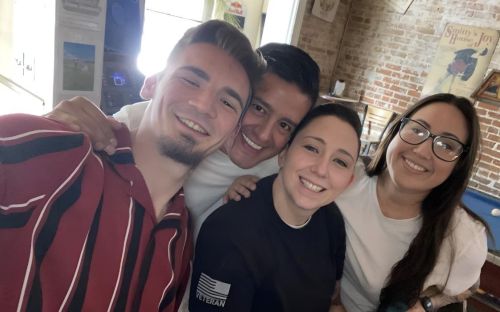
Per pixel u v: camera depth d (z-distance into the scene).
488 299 2.06
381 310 1.26
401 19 4.48
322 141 0.97
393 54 4.59
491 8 3.87
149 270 0.78
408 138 1.20
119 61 2.18
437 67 4.26
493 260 2.00
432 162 1.15
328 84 5.13
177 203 0.88
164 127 0.75
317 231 1.12
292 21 3.78
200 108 0.73
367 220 1.28
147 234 0.77
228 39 0.75
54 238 0.65
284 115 1.07
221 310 0.96
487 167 3.96
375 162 1.34
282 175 1.03
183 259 0.95
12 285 0.61
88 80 1.97
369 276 1.27
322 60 4.80
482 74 3.97
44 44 1.89
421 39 4.36
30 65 2.04
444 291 1.28
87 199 0.69
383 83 4.71
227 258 0.97
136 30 2.20
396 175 1.21
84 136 0.72
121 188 0.75
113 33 2.11
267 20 3.96
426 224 1.21
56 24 1.78
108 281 0.71
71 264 0.67
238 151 1.15
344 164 0.99
